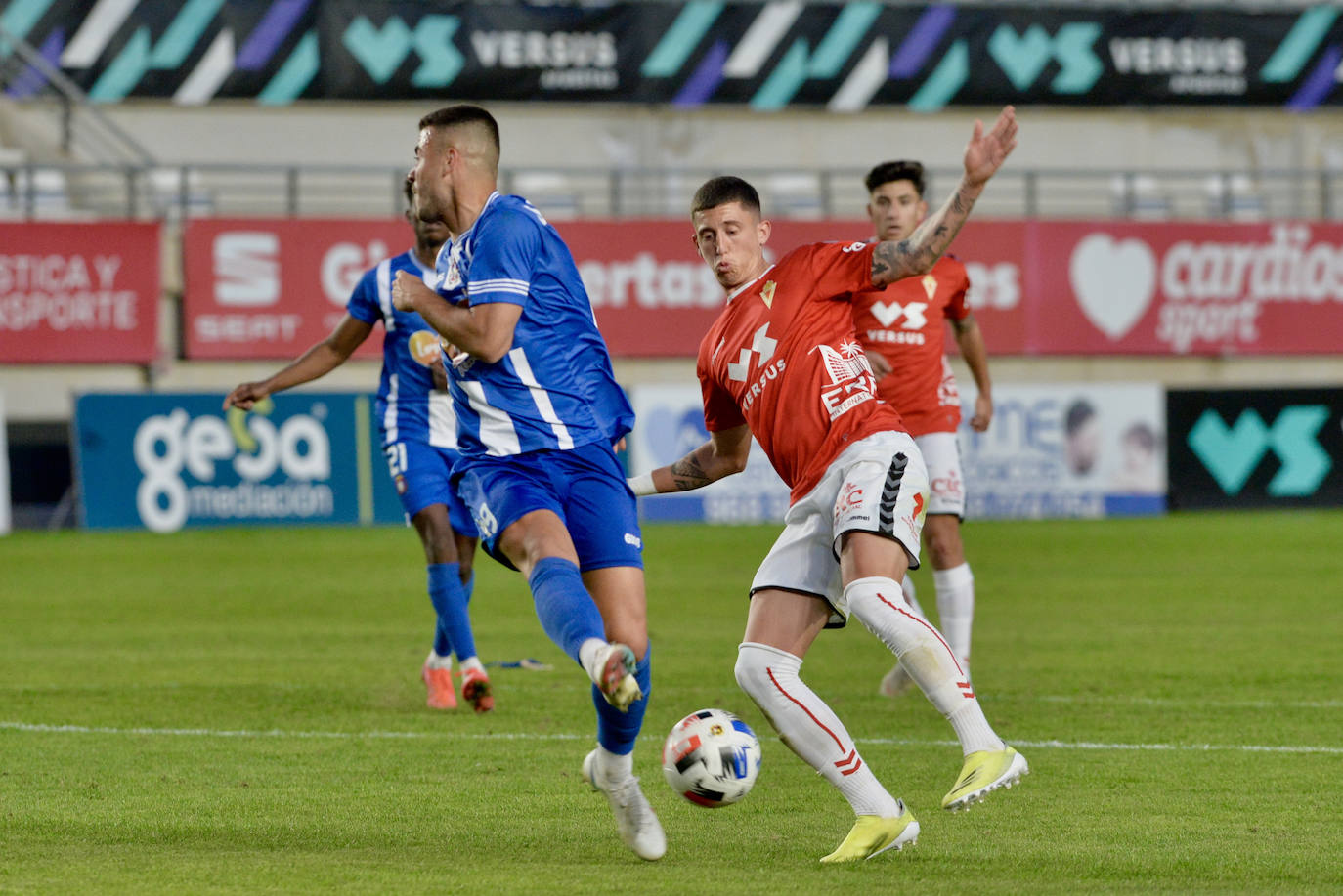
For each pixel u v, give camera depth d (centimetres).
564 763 2109
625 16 9056
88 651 3412
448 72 8944
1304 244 8156
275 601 4447
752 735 1559
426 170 1662
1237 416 7756
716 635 3647
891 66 9256
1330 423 7856
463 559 2689
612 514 1622
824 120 9375
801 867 1528
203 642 3566
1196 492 7744
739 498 7406
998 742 1540
